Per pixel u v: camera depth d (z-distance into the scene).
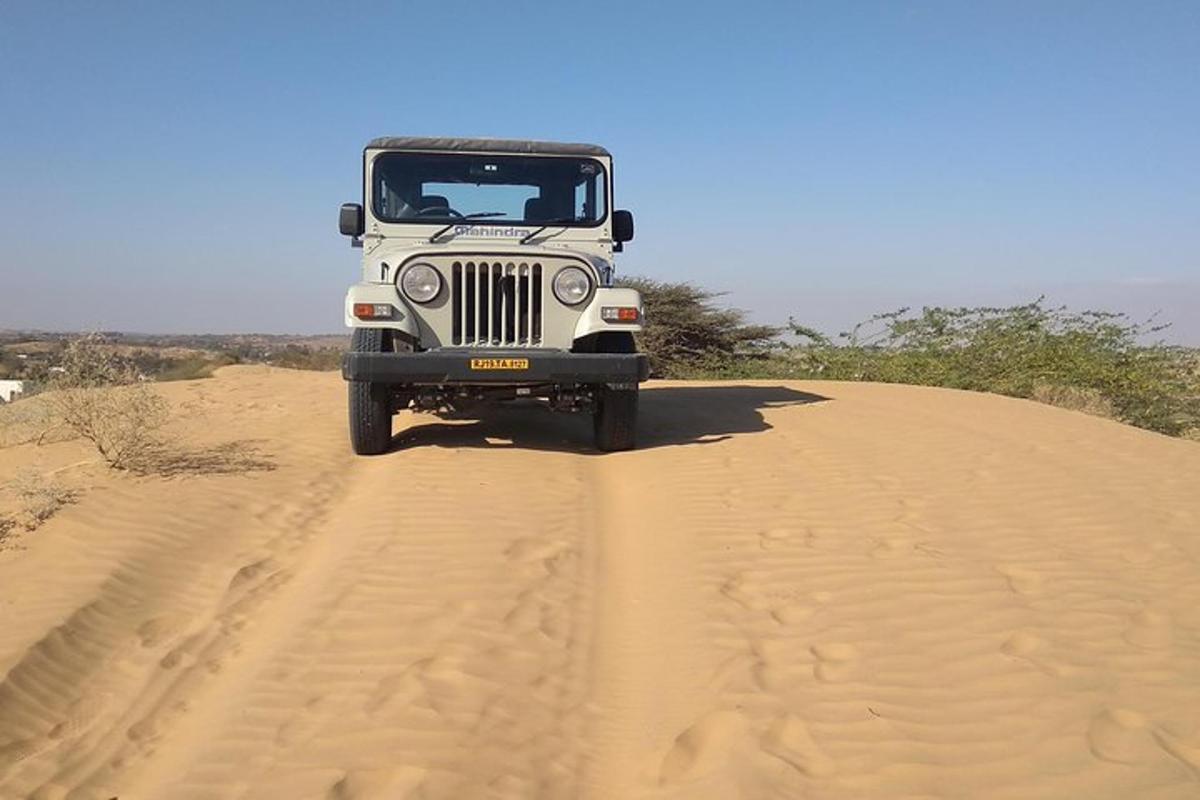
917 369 15.55
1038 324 15.57
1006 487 6.81
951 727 3.71
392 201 8.66
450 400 8.12
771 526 6.08
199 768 3.56
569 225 8.80
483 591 5.10
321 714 3.91
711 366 21.27
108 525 5.91
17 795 3.49
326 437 8.87
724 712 3.91
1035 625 4.50
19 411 8.82
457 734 3.78
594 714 4.05
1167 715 3.67
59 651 4.45
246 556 5.75
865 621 4.65
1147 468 7.40
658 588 5.26
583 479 7.36
